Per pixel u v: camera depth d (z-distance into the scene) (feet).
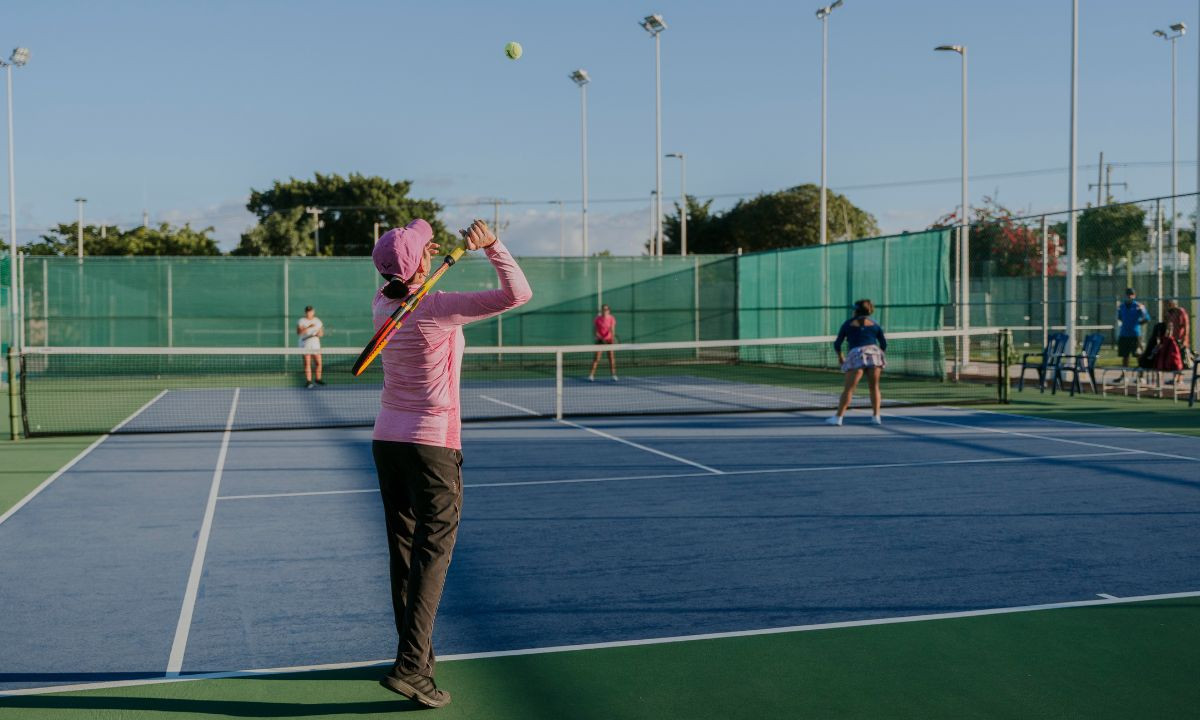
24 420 39.29
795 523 22.21
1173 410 46.91
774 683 12.71
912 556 19.15
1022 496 25.17
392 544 12.52
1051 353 56.44
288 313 82.43
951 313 69.26
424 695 11.75
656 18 98.63
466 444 36.42
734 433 39.22
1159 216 55.26
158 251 153.48
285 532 21.66
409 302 11.62
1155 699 12.14
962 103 77.71
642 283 90.53
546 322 88.58
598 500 25.12
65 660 13.76
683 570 18.25
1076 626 14.88
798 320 81.71
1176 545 19.89
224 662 13.69
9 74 79.46
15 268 72.69
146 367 80.07
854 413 46.65
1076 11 61.52
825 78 88.38
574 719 11.63
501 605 16.15
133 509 24.23
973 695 12.28
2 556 19.53
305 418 47.01
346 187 204.33
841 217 181.47
